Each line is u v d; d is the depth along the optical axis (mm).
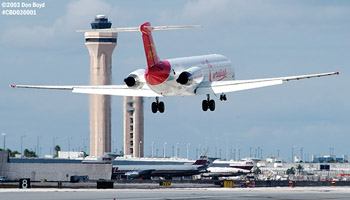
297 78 169000
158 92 182500
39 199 166750
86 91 180375
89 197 176875
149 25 171500
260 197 183375
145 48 172875
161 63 179875
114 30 165500
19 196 179500
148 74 175750
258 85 177375
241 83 181375
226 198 177625
